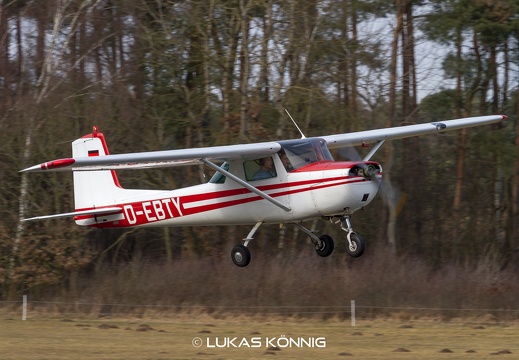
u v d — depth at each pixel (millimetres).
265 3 83188
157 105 92188
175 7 88938
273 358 38625
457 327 59688
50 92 87250
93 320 66188
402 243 98750
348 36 89812
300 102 84312
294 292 70562
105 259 93125
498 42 94062
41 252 80938
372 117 92188
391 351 42281
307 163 43312
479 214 101000
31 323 61094
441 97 96938
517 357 39281
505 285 71875
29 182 82312
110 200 51594
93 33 99500
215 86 88562
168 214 48656
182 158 41969
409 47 96000
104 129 86812
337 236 88812
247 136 84188
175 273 76188
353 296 69312
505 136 96625
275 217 44281
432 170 106250
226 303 71500
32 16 101625
